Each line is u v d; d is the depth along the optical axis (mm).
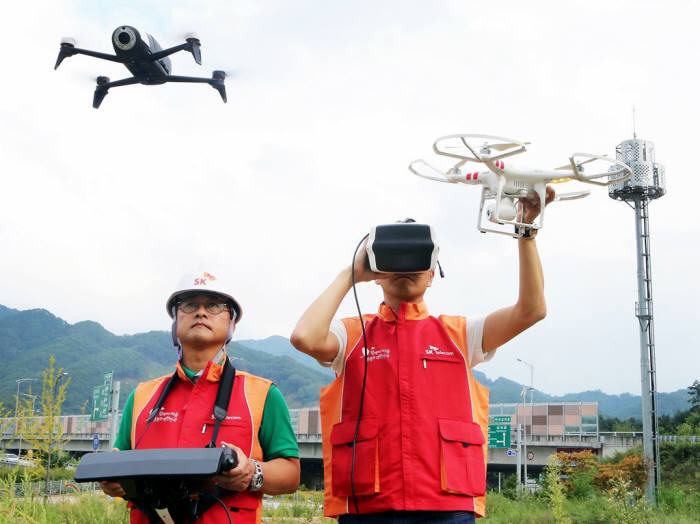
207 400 2951
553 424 47250
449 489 2846
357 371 3119
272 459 2971
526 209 3084
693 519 18109
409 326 3170
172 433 2900
